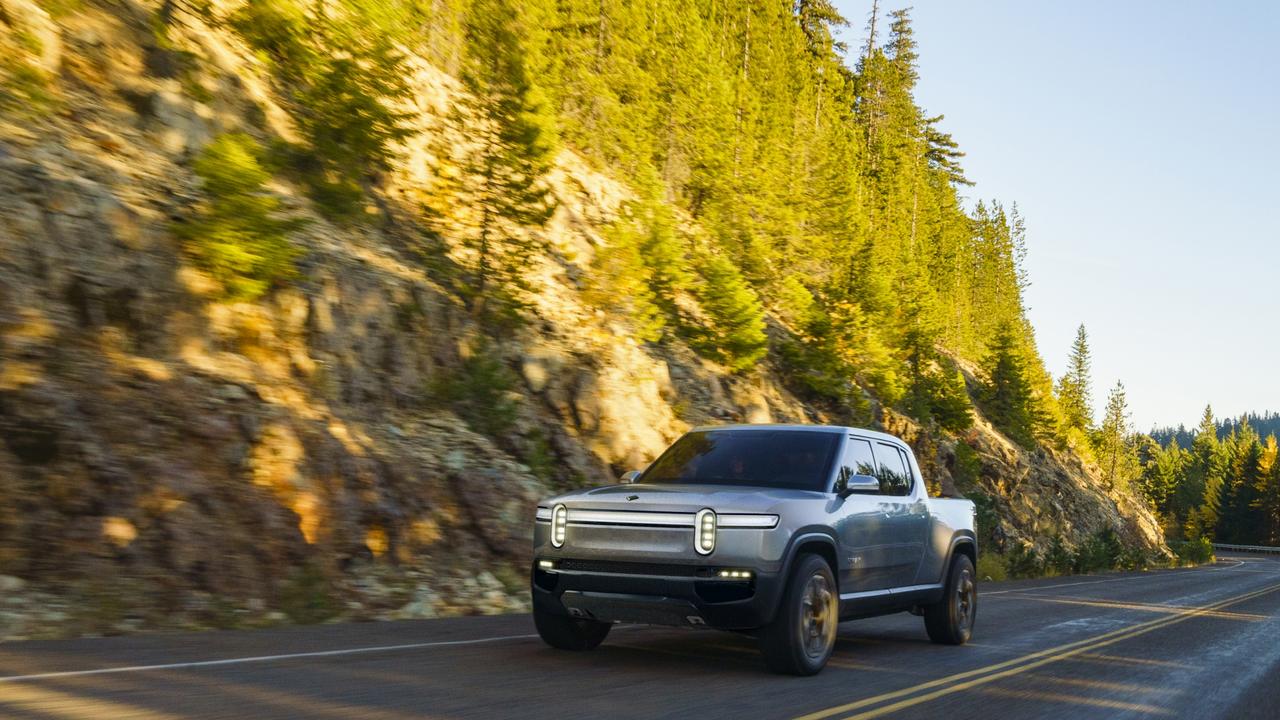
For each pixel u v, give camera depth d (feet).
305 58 62.18
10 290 34.19
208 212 43.29
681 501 23.34
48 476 29.63
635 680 22.56
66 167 39.96
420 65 87.30
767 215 141.59
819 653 24.61
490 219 67.51
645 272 86.63
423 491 44.21
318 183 57.77
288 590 32.81
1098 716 22.00
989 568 100.78
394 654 24.39
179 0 56.75
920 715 20.84
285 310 46.09
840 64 257.75
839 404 115.85
